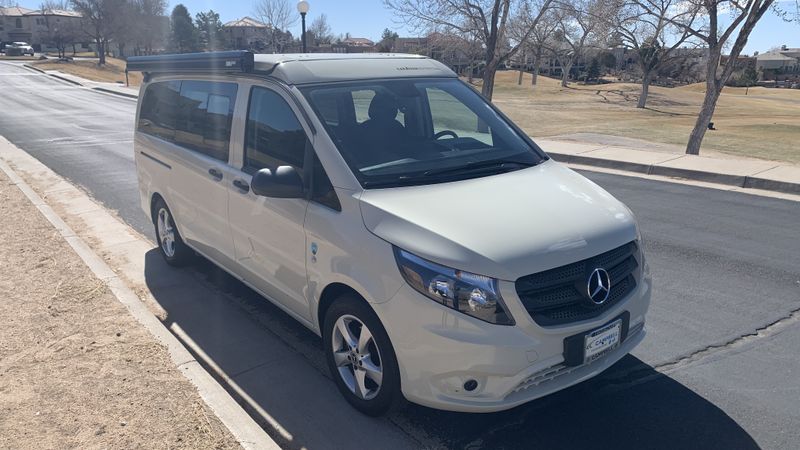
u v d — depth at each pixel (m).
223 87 4.88
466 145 4.32
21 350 4.24
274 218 4.13
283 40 62.50
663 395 3.90
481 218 3.36
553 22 22.62
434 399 3.24
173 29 92.44
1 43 107.19
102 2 76.19
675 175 10.51
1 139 15.74
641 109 48.91
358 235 3.47
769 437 3.48
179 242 5.96
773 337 4.62
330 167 3.75
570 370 3.34
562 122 30.81
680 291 5.50
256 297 5.58
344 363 3.81
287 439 3.57
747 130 28.34
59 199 9.20
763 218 7.75
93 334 4.46
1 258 6.07
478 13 20.75
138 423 3.42
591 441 3.48
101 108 25.89
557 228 3.35
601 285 3.31
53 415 3.50
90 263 5.91
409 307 3.20
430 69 4.90
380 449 3.46
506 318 3.08
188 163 5.25
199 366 4.02
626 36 26.27
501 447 3.45
